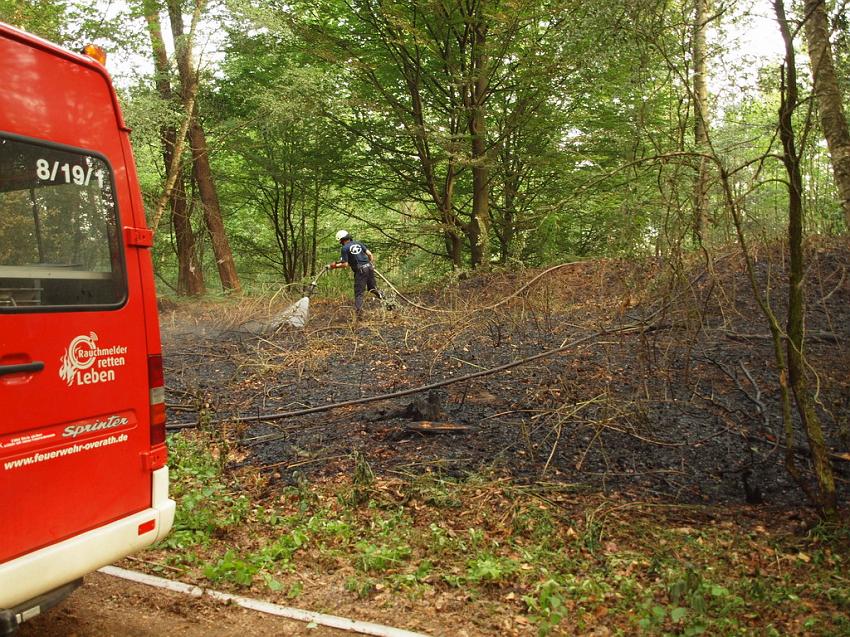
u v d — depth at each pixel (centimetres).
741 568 442
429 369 890
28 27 1298
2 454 304
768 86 601
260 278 2350
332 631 383
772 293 939
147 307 377
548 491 573
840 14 486
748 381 764
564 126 1645
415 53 1691
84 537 335
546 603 397
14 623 304
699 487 581
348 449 677
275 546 486
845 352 788
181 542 495
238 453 689
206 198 1825
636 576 439
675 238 530
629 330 733
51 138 333
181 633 379
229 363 1043
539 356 770
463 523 529
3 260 307
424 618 396
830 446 626
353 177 1908
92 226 351
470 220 1827
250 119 1756
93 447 344
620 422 685
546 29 1466
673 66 518
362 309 1227
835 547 466
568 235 1582
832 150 571
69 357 333
